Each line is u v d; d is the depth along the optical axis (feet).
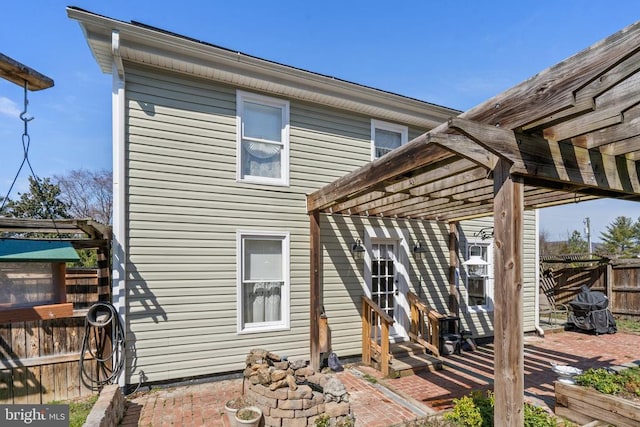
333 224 20.25
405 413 12.96
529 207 18.22
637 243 87.51
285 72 17.80
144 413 12.98
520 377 7.81
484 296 26.25
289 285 18.54
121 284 15.03
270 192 18.45
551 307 32.68
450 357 20.76
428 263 23.40
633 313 31.30
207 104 17.30
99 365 14.71
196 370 16.20
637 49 6.09
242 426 10.96
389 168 11.81
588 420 11.78
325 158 20.13
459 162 10.88
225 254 17.20
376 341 19.34
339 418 11.05
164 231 16.08
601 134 9.30
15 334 13.69
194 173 16.81
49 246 15.62
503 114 8.14
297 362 13.51
